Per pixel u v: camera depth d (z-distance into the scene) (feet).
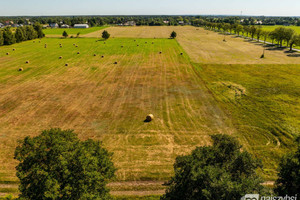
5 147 72.90
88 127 85.10
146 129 83.82
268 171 61.93
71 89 124.36
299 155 41.39
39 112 96.84
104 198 41.68
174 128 84.38
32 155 38.55
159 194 55.31
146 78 143.23
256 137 77.92
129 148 72.74
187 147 73.05
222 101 107.45
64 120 90.12
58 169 38.29
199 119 90.84
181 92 119.55
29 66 173.88
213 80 137.90
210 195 32.81
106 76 147.74
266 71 154.40
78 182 37.42
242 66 169.48
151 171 62.95
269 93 115.14
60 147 39.81
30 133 80.74
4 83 133.69
